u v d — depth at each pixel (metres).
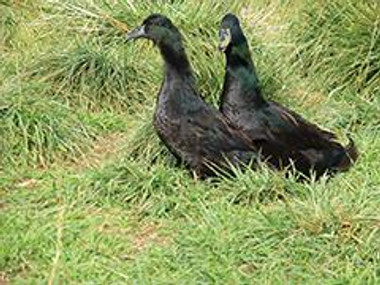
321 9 9.82
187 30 9.62
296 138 7.71
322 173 7.67
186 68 7.60
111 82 9.27
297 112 8.83
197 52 9.22
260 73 9.03
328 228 6.59
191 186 7.41
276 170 7.52
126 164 7.57
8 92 8.76
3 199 7.40
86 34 10.01
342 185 7.25
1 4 10.49
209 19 9.77
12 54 9.93
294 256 6.44
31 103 8.60
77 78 9.25
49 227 6.88
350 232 6.53
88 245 6.68
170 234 6.89
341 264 6.36
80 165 8.12
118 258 6.57
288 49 9.73
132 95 9.30
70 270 6.35
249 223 6.78
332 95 9.16
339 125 8.66
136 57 9.64
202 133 7.50
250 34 9.84
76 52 9.42
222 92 7.88
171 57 7.54
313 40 9.66
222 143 7.51
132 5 10.17
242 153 7.53
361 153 7.96
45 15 10.40
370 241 6.44
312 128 7.86
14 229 6.86
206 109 7.59
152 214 7.14
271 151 7.64
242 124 7.68
